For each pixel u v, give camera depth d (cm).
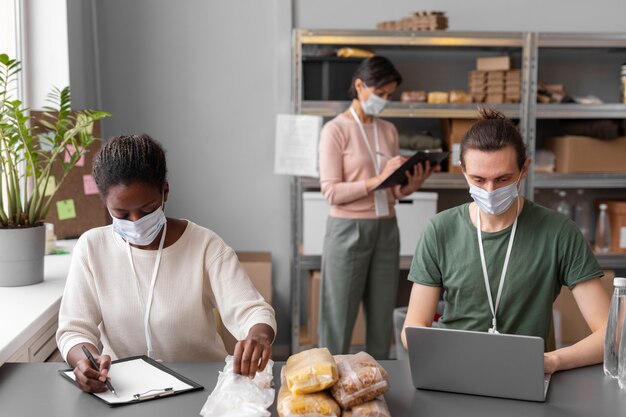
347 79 400
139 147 174
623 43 399
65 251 309
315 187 439
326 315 336
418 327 159
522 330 191
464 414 150
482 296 191
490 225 190
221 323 224
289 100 434
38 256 250
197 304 192
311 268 404
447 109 398
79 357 171
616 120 424
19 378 169
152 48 424
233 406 148
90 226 350
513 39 398
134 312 190
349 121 333
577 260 186
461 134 403
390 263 336
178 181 435
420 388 165
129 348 192
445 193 445
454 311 197
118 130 427
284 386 155
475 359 157
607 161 408
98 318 192
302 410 143
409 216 401
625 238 410
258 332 174
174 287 191
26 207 251
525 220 190
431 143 404
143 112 427
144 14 421
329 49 399
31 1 348
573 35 399
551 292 189
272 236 443
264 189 439
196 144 433
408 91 436
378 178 318
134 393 158
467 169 180
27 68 350
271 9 427
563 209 438
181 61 427
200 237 195
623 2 434
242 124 434
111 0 419
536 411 151
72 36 364
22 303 224
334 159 330
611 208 418
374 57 324
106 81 423
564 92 418
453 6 430
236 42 428
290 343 448
